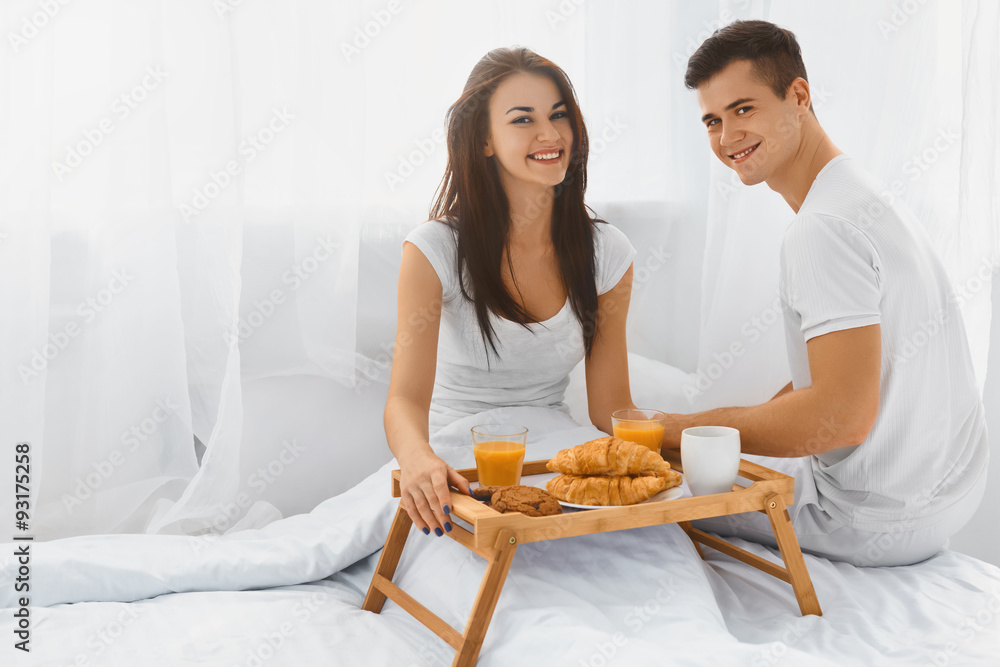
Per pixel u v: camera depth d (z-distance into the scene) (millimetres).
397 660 919
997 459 1578
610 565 1022
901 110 1545
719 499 951
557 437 1251
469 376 1347
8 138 1293
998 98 1491
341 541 1158
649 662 816
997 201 1532
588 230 1337
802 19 1555
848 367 1038
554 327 1310
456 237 1275
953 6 1521
